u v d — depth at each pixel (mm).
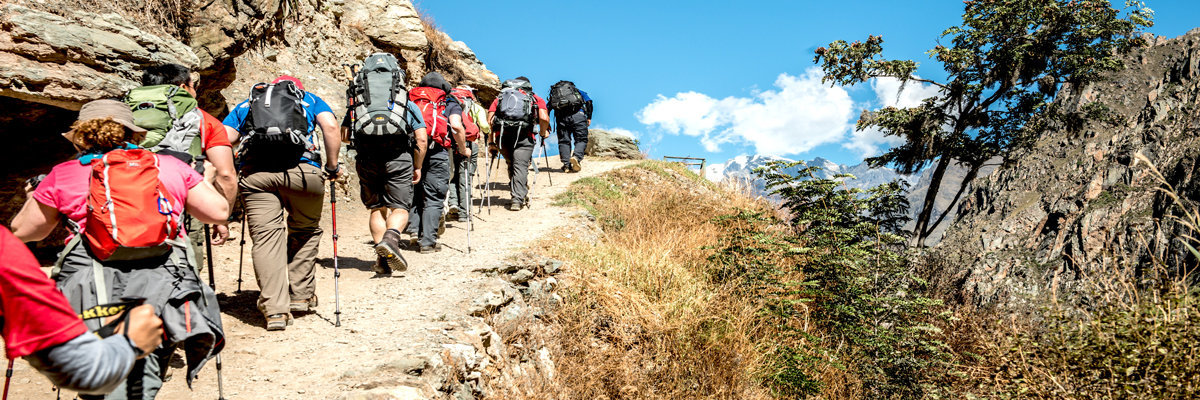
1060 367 4617
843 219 8977
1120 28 21844
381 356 4094
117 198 2336
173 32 7125
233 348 4117
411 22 17453
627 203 11695
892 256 8641
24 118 5621
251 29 8578
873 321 8102
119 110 2717
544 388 5148
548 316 6090
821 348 7594
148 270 2416
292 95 4574
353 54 15680
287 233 4957
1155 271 4117
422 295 5496
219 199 2682
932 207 25562
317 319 4824
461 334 4660
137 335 1744
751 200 14531
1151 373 4055
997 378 5172
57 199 2332
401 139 5879
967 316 8867
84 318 2223
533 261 6641
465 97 9648
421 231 7523
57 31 5184
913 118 24109
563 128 14578
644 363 6125
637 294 6855
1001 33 22406
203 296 2613
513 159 10203
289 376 3771
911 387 7449
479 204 10602
